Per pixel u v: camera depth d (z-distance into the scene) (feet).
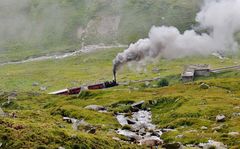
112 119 395.14
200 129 300.81
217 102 449.48
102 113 430.61
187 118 350.64
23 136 135.03
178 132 271.28
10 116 209.67
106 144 156.35
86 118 396.37
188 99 484.33
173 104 484.74
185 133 265.75
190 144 230.27
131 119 414.41
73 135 147.54
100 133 203.72
